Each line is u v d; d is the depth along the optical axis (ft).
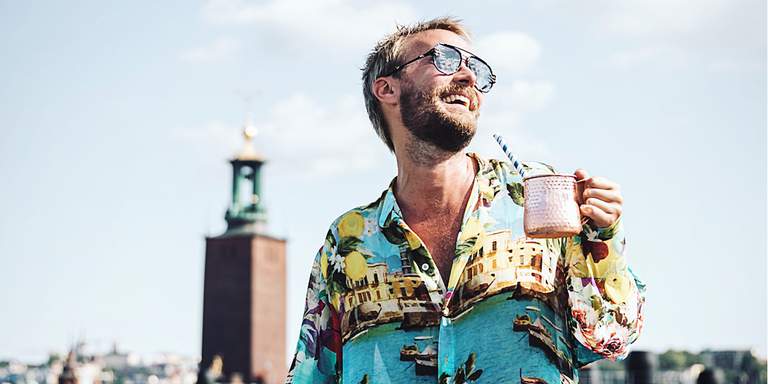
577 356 13.75
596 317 13.16
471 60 13.94
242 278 460.14
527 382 12.98
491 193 13.67
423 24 14.40
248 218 467.93
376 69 14.38
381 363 13.55
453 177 13.87
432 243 13.80
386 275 13.71
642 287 13.92
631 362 56.95
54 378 647.97
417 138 13.79
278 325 470.80
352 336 13.88
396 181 14.21
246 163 473.67
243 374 453.17
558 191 13.01
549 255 13.44
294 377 14.66
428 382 13.35
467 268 13.39
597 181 13.07
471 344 13.21
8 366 648.38
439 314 13.43
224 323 459.32
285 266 476.95
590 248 13.19
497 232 13.46
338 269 14.12
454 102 13.84
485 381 13.08
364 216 14.15
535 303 13.21
